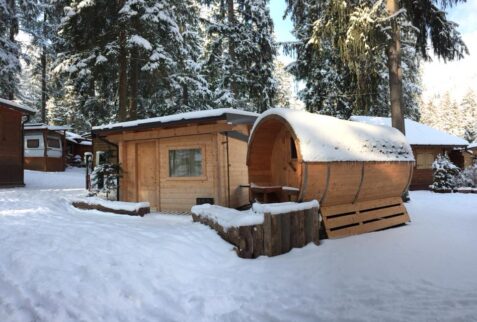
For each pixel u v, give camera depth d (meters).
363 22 12.67
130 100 20.05
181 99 24.42
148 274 4.85
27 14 24.80
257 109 25.17
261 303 4.22
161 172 10.76
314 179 7.14
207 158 9.94
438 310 3.87
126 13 16.97
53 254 5.30
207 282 4.81
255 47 22.55
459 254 5.99
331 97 23.92
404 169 9.27
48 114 42.38
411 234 7.69
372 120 20.50
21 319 3.66
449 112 67.56
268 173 8.86
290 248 6.36
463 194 16.52
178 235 6.44
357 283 4.79
